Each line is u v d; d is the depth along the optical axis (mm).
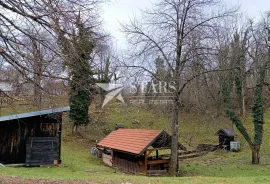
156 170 18859
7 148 18312
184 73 17172
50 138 19109
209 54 16938
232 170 19781
